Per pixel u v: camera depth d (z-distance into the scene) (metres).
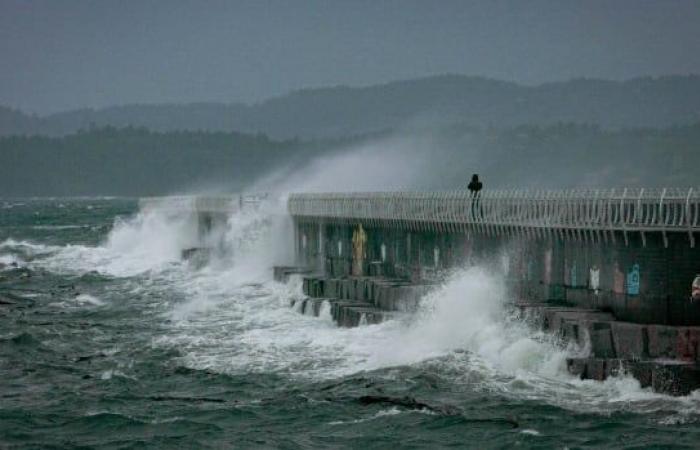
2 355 116.62
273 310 143.25
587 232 103.88
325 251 171.00
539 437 77.81
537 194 119.69
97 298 166.38
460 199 130.00
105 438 83.25
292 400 90.94
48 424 87.31
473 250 126.19
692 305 94.06
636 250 96.94
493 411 84.31
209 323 134.25
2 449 80.69
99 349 118.81
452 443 77.69
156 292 171.00
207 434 82.88
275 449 78.31
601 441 76.56
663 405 84.06
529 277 114.50
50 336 128.12
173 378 102.00
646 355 90.00
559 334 96.69
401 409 86.38
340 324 127.88
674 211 95.31
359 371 100.38
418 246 139.88
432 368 97.38
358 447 77.94
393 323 116.62
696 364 86.88
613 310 99.88
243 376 101.25
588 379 90.62
